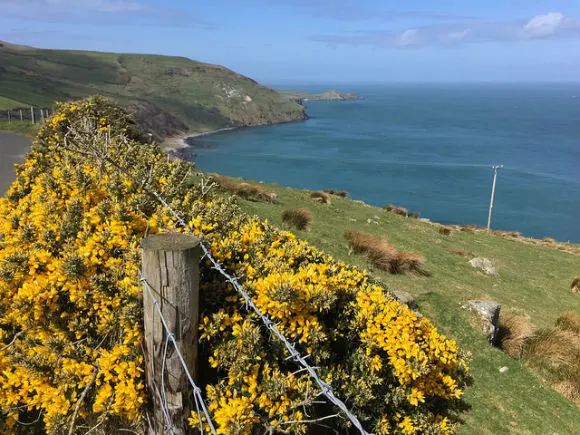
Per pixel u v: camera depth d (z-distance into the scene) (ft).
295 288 11.26
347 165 315.78
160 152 25.99
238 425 9.41
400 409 13.20
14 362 11.51
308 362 11.69
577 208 207.31
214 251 12.81
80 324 11.48
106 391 10.09
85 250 12.24
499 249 74.64
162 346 9.37
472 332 33.86
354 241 44.78
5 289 12.62
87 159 20.57
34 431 12.08
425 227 75.31
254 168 308.60
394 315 13.00
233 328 10.64
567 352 34.91
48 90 578.66
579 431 27.14
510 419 26.35
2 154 60.18
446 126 612.70
